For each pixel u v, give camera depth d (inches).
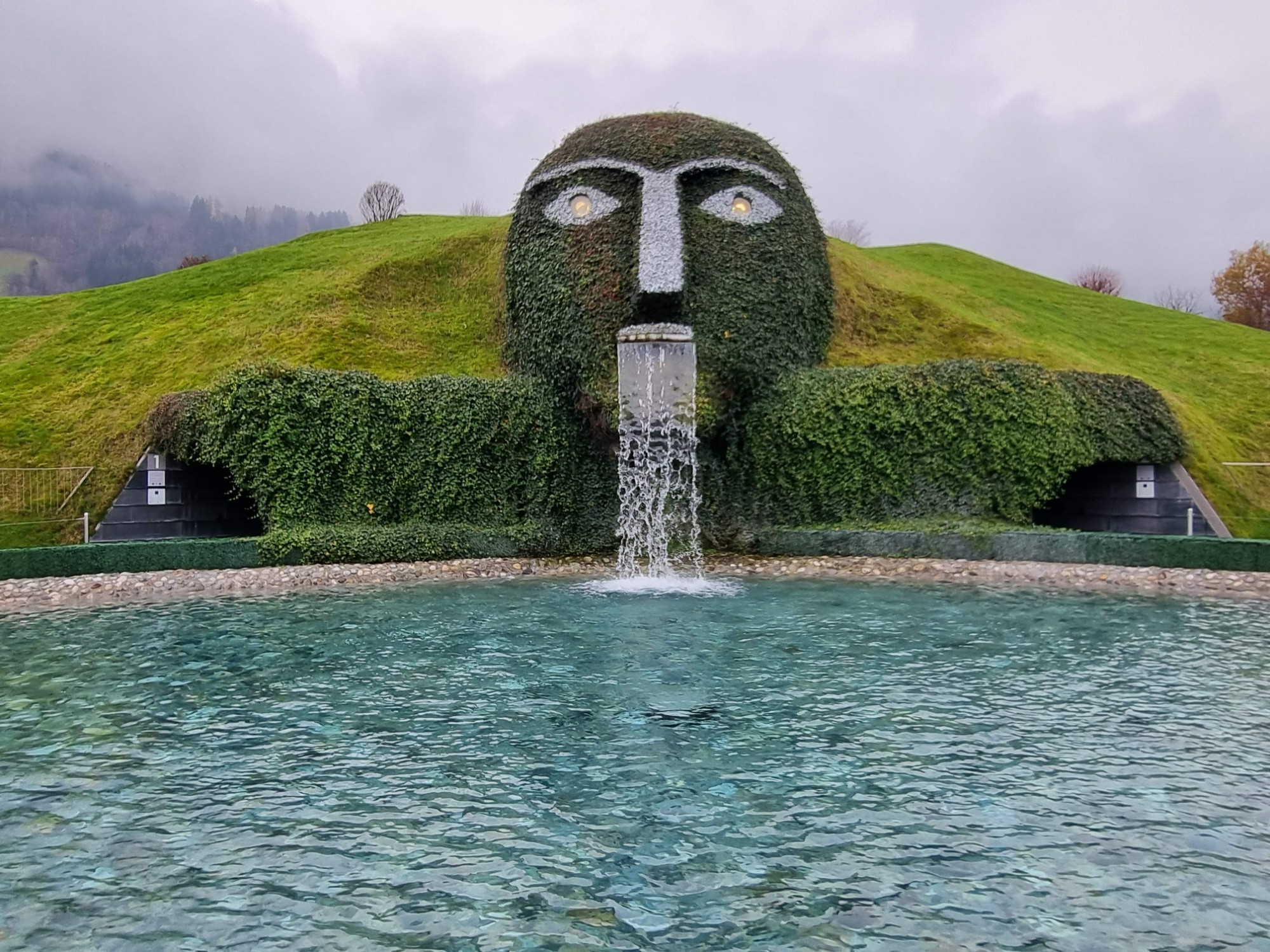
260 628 350.6
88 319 910.4
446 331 864.3
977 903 136.8
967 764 195.9
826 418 593.6
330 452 579.2
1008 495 583.5
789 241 644.7
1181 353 941.8
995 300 1095.6
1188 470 627.5
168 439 599.5
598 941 126.6
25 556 472.4
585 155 645.3
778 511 608.7
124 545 492.1
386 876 146.6
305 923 132.1
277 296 905.5
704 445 607.8
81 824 166.7
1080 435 598.5
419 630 344.8
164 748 209.2
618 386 580.7
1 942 126.0
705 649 307.4
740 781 186.7
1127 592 432.1
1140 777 188.7
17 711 238.7
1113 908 135.1
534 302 637.3
